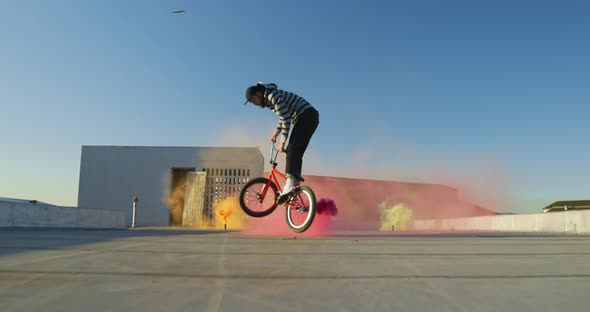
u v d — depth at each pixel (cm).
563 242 311
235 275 146
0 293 116
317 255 203
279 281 136
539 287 129
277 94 367
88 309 101
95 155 1762
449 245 267
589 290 125
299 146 369
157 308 102
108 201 1736
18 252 204
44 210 706
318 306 105
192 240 284
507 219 931
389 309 103
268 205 411
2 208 592
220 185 1697
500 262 183
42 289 121
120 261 175
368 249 233
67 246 235
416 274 151
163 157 1748
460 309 103
